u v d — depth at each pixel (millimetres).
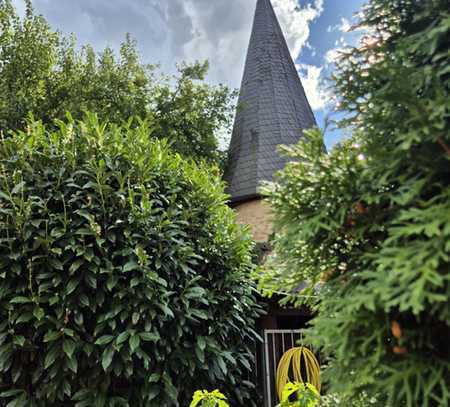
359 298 1357
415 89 1515
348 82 1833
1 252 2732
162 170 3553
